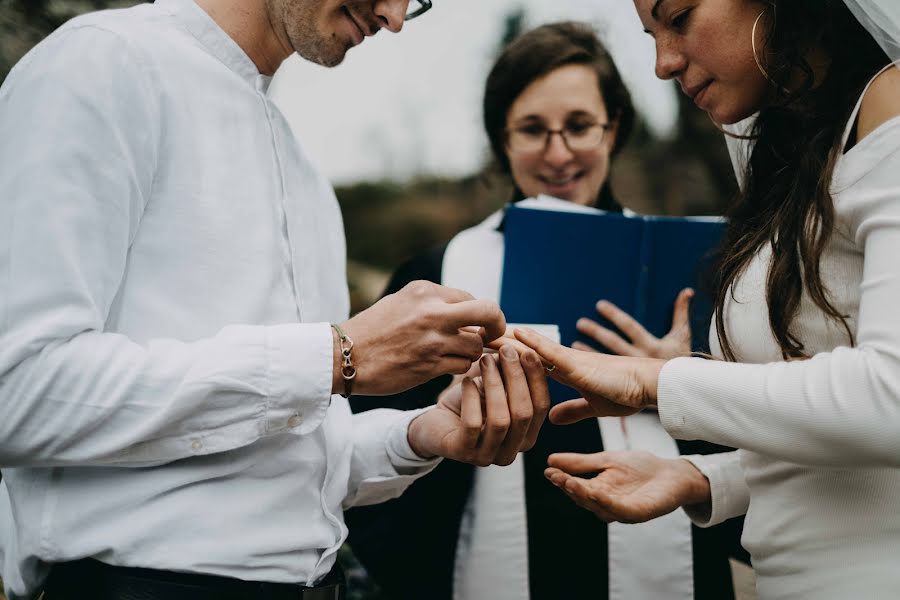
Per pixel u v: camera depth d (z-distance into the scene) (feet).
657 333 7.96
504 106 9.39
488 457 5.57
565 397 7.88
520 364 5.35
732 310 5.31
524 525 7.91
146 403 4.37
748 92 5.17
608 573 7.83
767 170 5.64
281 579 4.91
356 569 9.86
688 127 19.30
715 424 4.64
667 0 5.05
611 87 9.30
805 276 4.68
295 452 5.08
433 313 4.84
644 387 5.03
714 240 7.88
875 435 4.13
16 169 4.38
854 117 4.61
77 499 4.65
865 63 4.89
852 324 4.68
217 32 5.31
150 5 5.27
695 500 6.14
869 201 4.36
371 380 4.83
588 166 9.31
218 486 4.81
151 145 4.75
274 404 4.57
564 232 7.89
